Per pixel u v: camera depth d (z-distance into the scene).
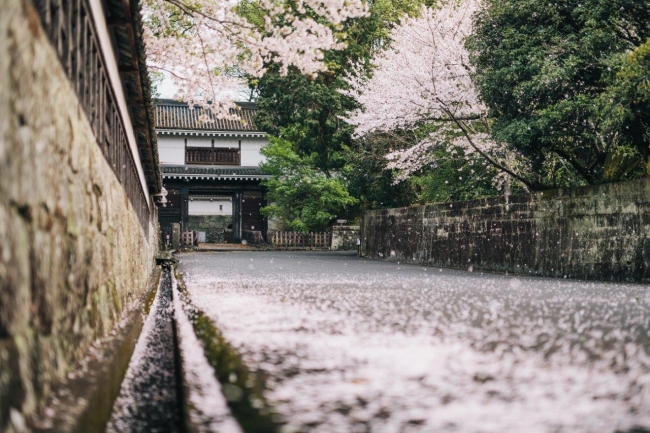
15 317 1.86
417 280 10.22
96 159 3.84
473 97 18.47
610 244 12.11
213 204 43.72
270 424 1.81
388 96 20.47
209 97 12.80
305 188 32.31
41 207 2.21
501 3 13.74
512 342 3.42
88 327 3.42
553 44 13.36
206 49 11.94
